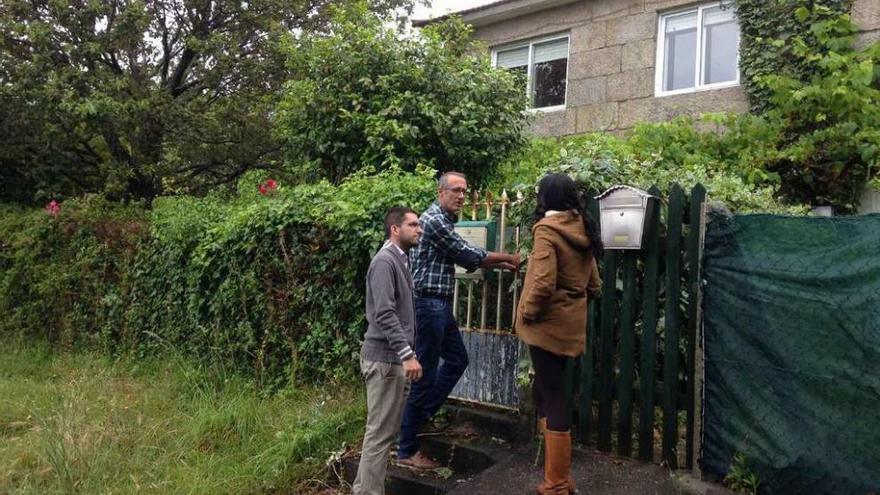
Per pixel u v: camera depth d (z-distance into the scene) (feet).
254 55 40.22
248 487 14.29
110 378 22.79
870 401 10.64
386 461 12.58
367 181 19.69
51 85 34.40
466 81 24.25
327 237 19.38
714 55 30.53
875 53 23.97
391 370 12.36
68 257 29.48
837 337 11.00
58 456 14.66
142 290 26.20
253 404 18.44
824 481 11.00
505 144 24.67
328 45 24.66
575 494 12.03
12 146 38.96
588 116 34.01
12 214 34.30
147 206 40.09
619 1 33.27
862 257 10.90
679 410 13.29
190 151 41.39
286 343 20.17
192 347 23.45
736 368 12.01
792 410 11.37
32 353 28.35
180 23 40.01
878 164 22.36
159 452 15.97
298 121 25.34
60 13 35.27
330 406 17.29
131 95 37.27
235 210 24.02
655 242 13.12
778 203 18.61
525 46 37.22
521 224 15.11
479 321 16.20
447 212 13.87
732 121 25.71
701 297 12.46
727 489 11.89
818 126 24.27
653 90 31.91
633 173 15.60
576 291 11.68
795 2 26.61
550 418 11.76
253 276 21.20
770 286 11.70
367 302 12.70
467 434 15.35
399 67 23.94
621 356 13.55
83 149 41.96
